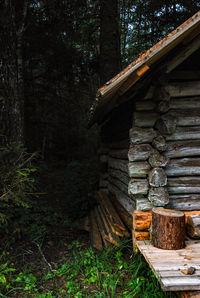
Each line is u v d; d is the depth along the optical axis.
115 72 7.95
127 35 9.07
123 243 4.00
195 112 3.79
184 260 2.88
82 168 7.64
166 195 3.63
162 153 3.78
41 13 8.32
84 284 3.36
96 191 7.11
